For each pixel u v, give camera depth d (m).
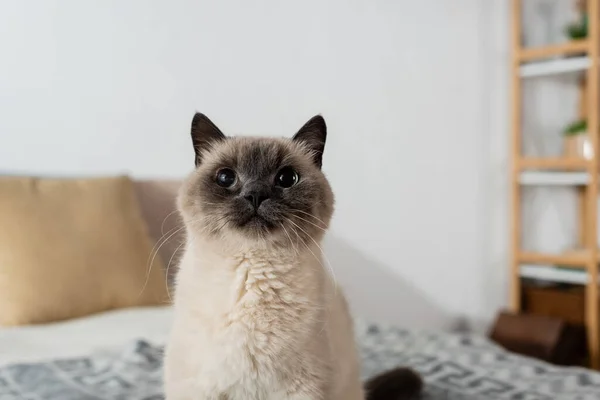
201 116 1.00
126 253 1.71
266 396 0.81
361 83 2.46
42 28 1.85
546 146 2.94
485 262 2.90
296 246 0.86
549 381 1.34
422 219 2.66
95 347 1.38
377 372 1.40
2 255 1.52
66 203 1.68
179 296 0.86
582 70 2.60
